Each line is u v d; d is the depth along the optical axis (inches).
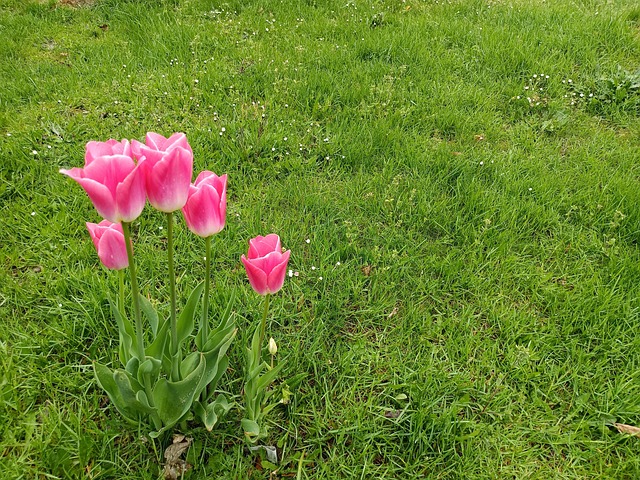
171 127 151.6
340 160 145.7
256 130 151.0
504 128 167.8
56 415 83.3
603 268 119.6
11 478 74.5
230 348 95.7
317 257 117.8
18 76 174.2
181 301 103.6
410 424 86.3
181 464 79.5
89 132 147.6
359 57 196.9
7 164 133.3
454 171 143.3
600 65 195.6
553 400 94.4
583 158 152.7
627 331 105.3
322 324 102.3
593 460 86.0
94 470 77.6
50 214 122.6
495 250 121.0
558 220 132.2
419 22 223.9
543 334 104.6
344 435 86.4
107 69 179.2
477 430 86.1
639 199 133.6
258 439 83.5
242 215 126.6
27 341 94.3
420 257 120.4
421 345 101.1
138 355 74.5
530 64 193.2
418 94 174.9
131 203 55.1
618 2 257.3
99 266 111.0
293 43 202.8
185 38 200.7
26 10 226.8
